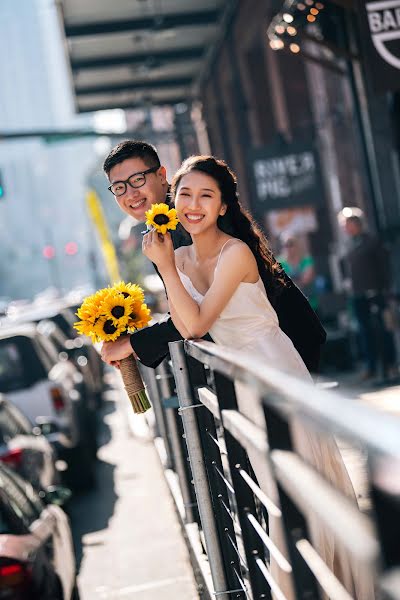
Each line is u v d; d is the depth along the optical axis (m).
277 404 2.17
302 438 3.73
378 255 14.55
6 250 191.88
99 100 35.88
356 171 20.97
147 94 36.19
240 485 3.65
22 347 12.93
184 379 4.57
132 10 26.38
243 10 26.94
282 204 21.73
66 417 12.70
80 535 10.22
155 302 15.52
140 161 5.23
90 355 22.30
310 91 24.19
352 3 10.89
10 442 8.81
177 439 6.36
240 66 30.58
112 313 4.81
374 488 1.47
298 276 19.94
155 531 9.82
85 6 25.70
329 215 24.61
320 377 16.64
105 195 79.44
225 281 4.14
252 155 21.78
